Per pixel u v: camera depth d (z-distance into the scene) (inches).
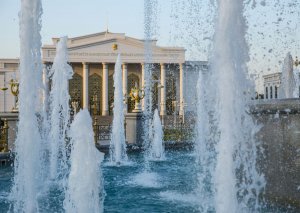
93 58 2464.3
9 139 538.3
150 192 315.0
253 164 219.9
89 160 235.6
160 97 2493.8
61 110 578.6
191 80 2469.2
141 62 2476.6
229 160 211.9
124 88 2480.3
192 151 619.2
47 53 2348.7
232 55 219.5
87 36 2532.0
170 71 2566.4
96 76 2559.1
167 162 509.0
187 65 2465.6
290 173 209.2
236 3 221.5
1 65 2466.8
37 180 296.8
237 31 221.8
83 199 233.3
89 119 237.5
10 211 266.5
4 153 482.3
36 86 313.1
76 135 235.1
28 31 317.1
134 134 669.3
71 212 235.8
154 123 604.1
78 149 235.0
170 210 254.8
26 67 312.0
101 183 321.4
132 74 2546.8
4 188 342.0
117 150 592.7
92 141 236.7
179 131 911.7
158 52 2466.8
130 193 313.1
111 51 2474.2
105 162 517.7
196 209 253.9
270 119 220.1
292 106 207.9
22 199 287.3
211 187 270.7
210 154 261.0
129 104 2266.2
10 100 2471.7
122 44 2481.5
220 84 220.1
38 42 320.8
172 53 2469.2
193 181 361.1
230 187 209.2
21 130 300.7
